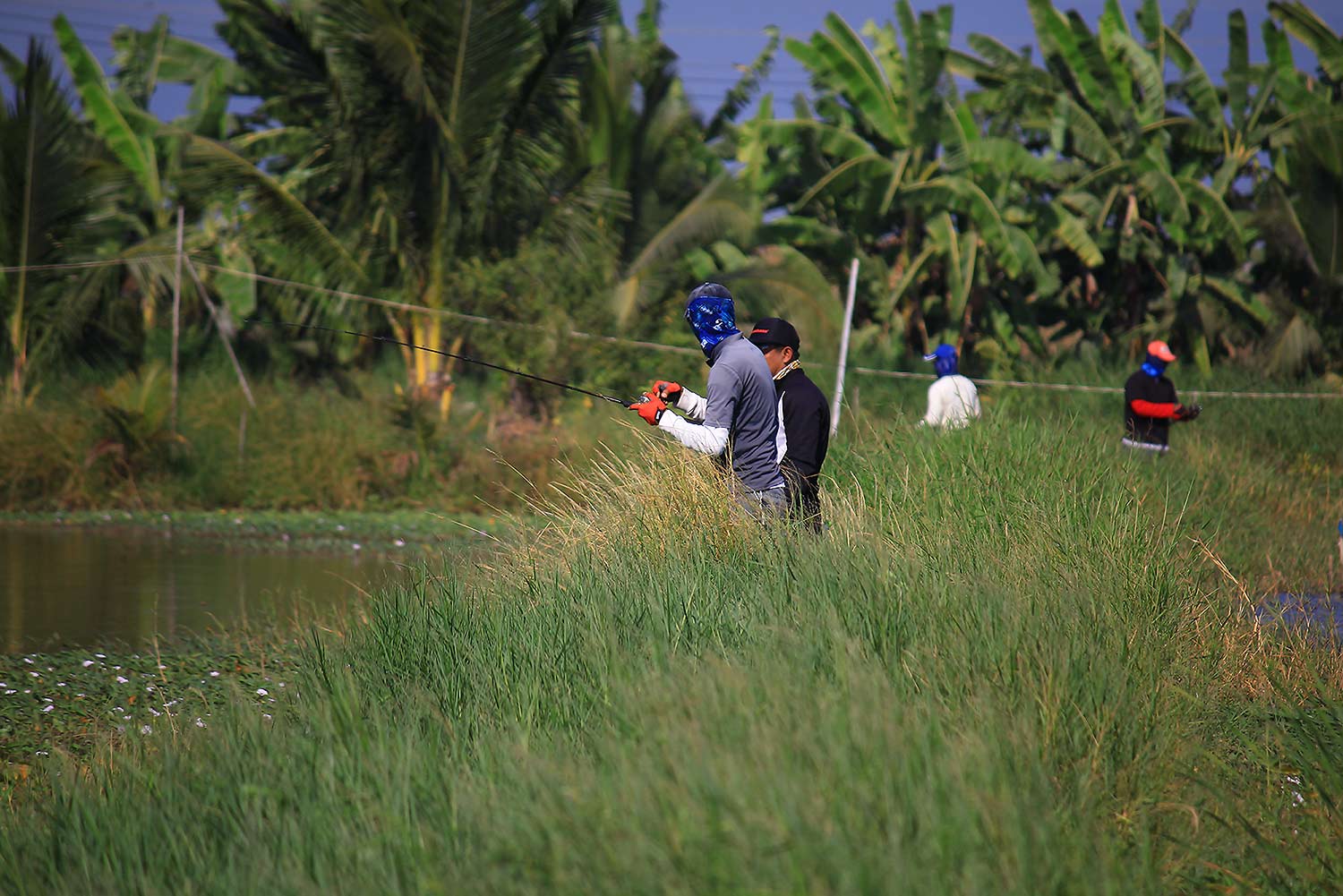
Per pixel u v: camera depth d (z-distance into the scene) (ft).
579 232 67.46
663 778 7.80
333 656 14.76
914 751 8.17
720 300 18.43
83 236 69.31
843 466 23.48
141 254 69.92
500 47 61.36
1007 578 14.80
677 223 68.39
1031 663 11.41
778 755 7.95
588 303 61.93
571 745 10.25
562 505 20.54
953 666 11.30
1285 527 30.17
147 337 71.82
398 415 54.49
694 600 14.08
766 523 17.12
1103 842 8.13
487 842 7.86
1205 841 9.41
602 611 13.85
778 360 19.01
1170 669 13.46
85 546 39.06
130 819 9.44
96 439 52.11
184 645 22.25
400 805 9.05
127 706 16.97
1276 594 21.61
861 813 7.34
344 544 40.01
